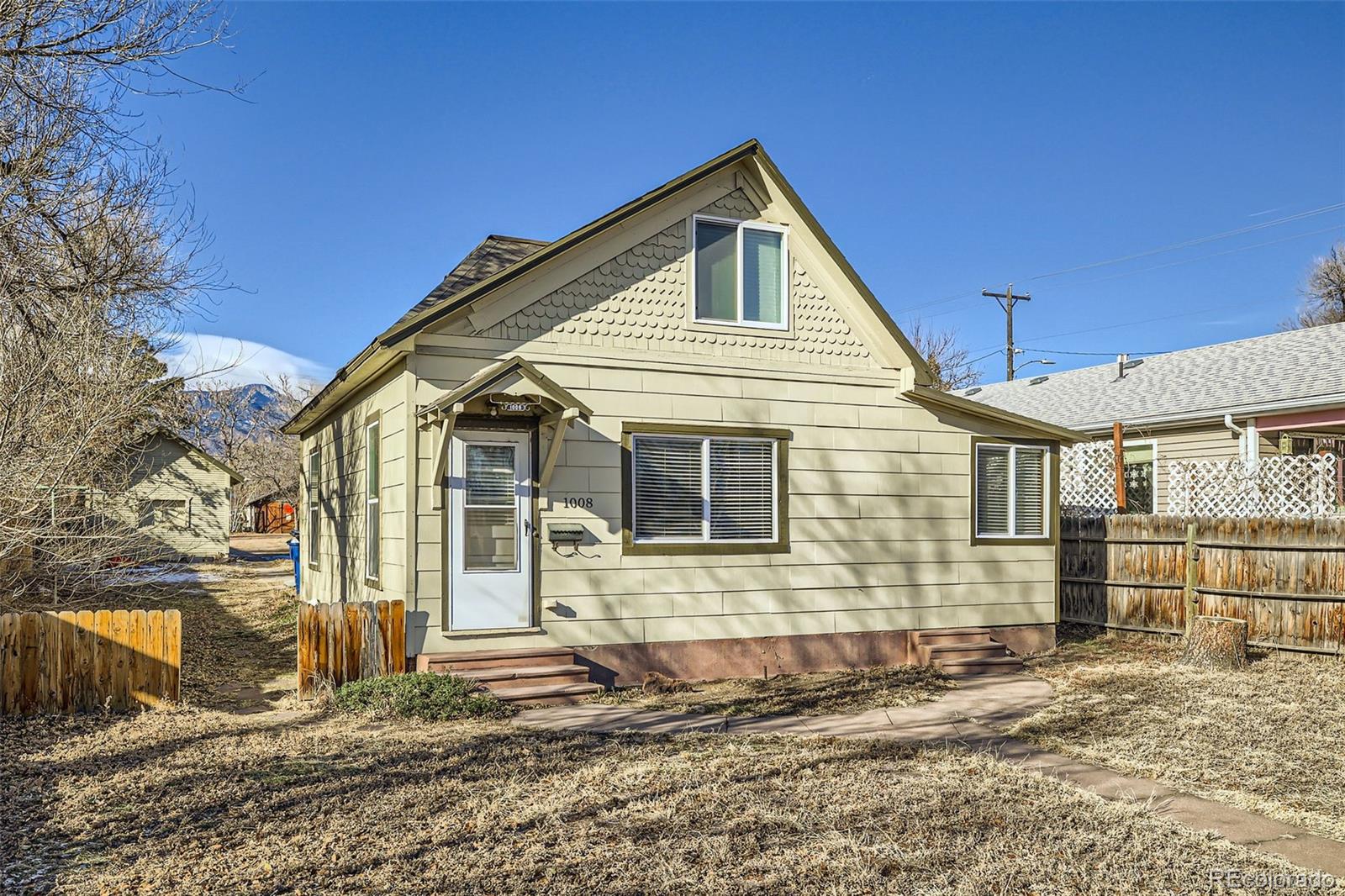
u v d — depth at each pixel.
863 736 8.62
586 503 10.83
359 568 12.63
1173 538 13.98
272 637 14.65
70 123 11.69
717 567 11.45
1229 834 6.12
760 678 11.40
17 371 10.71
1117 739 8.59
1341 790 7.09
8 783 6.68
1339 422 15.41
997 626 13.14
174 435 30.53
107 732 8.16
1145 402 19.61
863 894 5.02
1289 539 12.77
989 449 13.34
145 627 9.12
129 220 13.27
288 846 5.54
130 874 5.13
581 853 5.49
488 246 12.12
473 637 10.22
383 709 8.94
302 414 15.58
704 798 6.55
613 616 10.89
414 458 10.05
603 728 8.75
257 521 56.28
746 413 11.73
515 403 10.09
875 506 12.42
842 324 12.35
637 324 11.20
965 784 7.00
